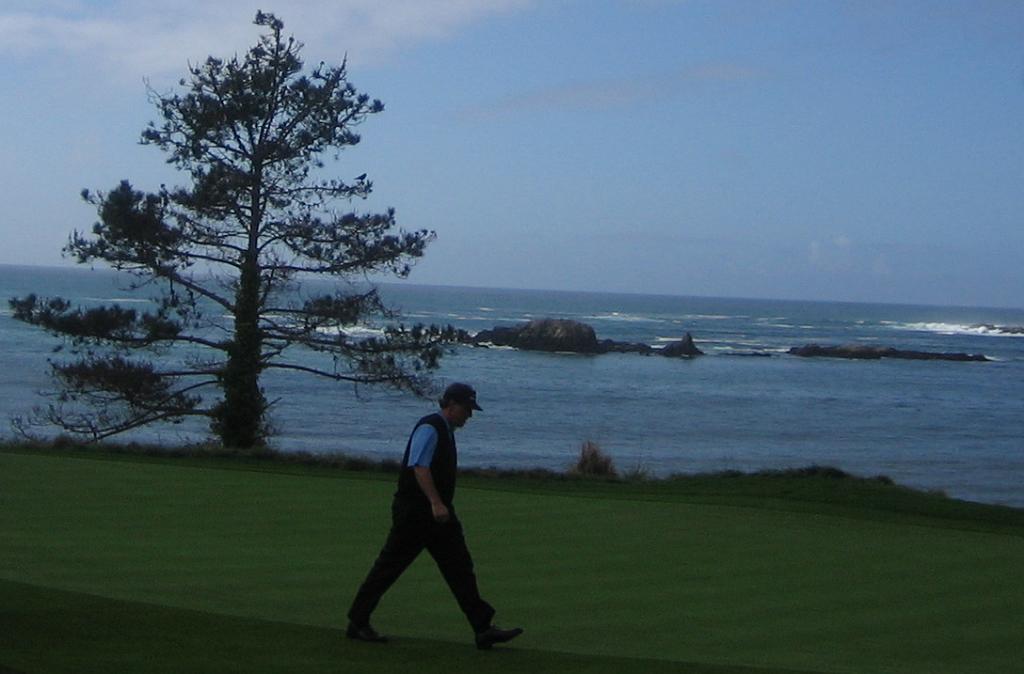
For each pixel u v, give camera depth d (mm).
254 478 29031
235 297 52250
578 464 39031
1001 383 165875
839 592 18672
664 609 17094
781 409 114500
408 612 16328
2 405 83438
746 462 73438
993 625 16828
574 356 181750
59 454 33156
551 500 27641
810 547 22688
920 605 17953
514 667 13180
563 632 15578
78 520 22297
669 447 80812
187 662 12336
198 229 52781
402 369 52969
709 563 20594
